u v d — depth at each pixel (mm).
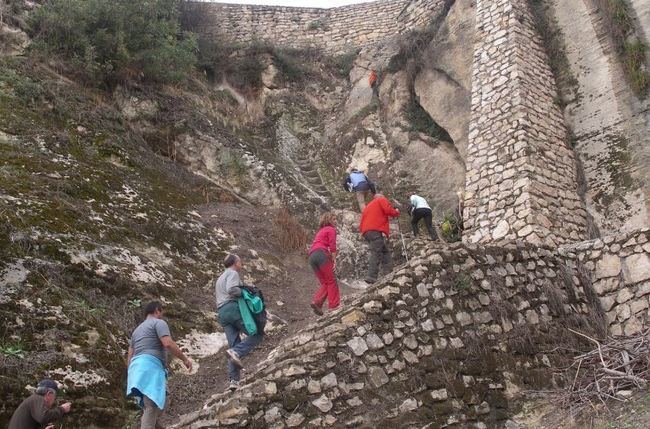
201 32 17281
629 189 9211
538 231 8625
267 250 10211
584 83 10609
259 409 4289
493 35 11211
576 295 6766
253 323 5598
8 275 5941
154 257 8117
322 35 18453
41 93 9984
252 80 16328
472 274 5902
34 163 8297
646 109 9500
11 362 5062
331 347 4797
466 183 10172
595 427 4586
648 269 6543
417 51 14102
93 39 11727
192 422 4336
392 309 5238
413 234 10711
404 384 4926
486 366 5441
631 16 10148
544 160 9531
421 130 13320
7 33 10961
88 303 6379
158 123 11969
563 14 11398
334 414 4508
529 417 5219
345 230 11492
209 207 10719
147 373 4660
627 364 5328
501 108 10195
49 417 4316
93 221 7762
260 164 12375
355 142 14109
